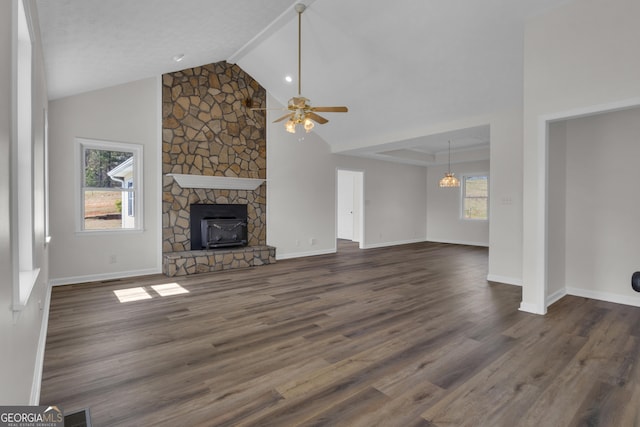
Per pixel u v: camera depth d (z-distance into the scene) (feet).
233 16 12.85
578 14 10.89
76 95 15.90
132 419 6.10
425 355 8.66
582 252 13.97
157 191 18.26
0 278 3.46
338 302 13.19
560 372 7.82
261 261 20.80
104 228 17.01
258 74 20.90
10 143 4.14
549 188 13.03
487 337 9.80
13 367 4.28
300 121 13.91
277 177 23.02
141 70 15.96
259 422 6.04
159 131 18.28
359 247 29.55
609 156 13.30
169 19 11.21
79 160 16.03
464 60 14.39
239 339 9.64
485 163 30.78
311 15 14.39
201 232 19.70
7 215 3.91
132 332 10.12
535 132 11.84
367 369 7.95
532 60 11.86
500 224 16.74
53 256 15.47
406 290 15.02
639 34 9.87
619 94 10.16
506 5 11.64
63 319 11.19
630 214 12.89
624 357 8.55
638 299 12.67
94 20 9.62
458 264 21.50
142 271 17.84
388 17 13.43
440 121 18.90
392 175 31.40
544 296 11.82
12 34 4.22
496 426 5.98
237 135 21.11
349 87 18.52
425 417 6.20
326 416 6.23
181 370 7.89
